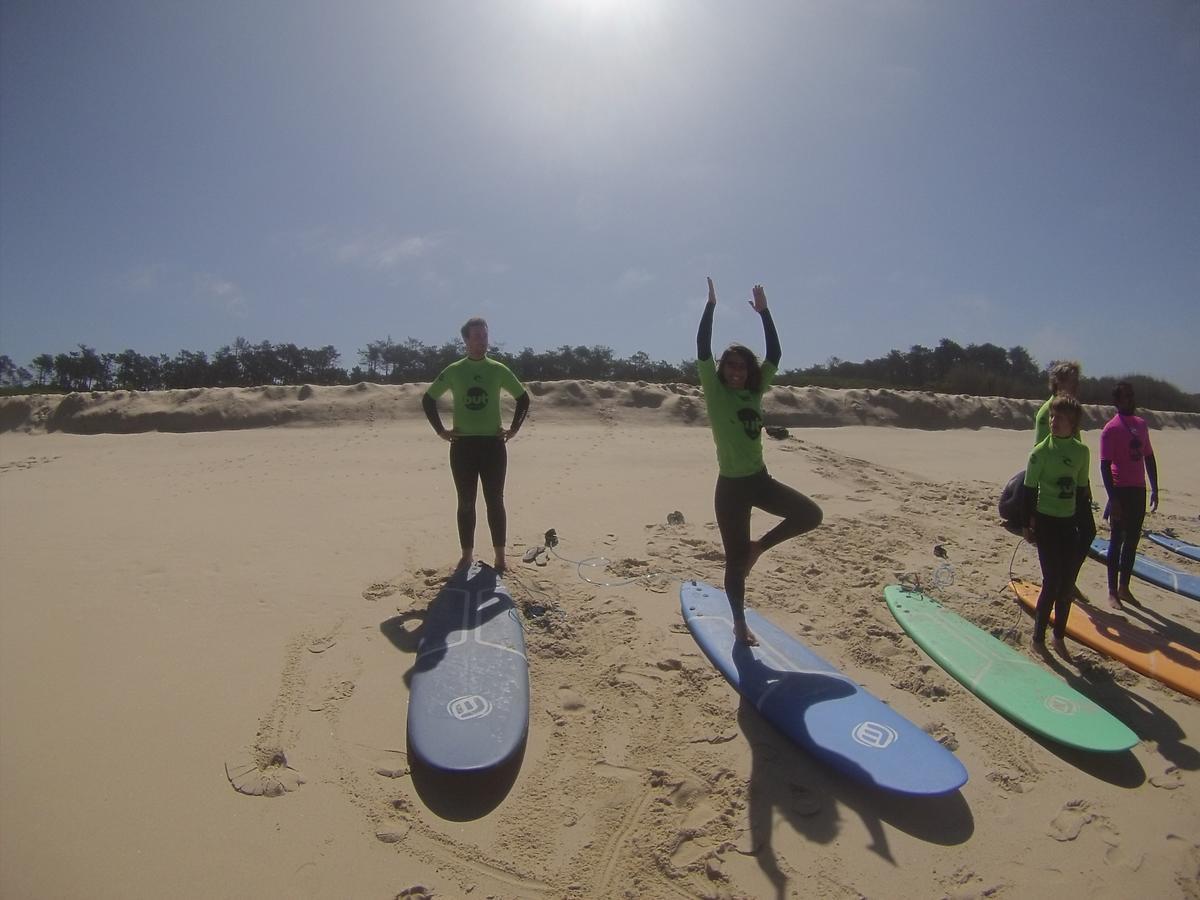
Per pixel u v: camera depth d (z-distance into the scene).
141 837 3.15
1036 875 3.09
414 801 3.41
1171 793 3.62
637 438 13.24
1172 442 17.70
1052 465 4.82
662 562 6.41
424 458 11.38
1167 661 4.84
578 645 4.84
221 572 6.05
